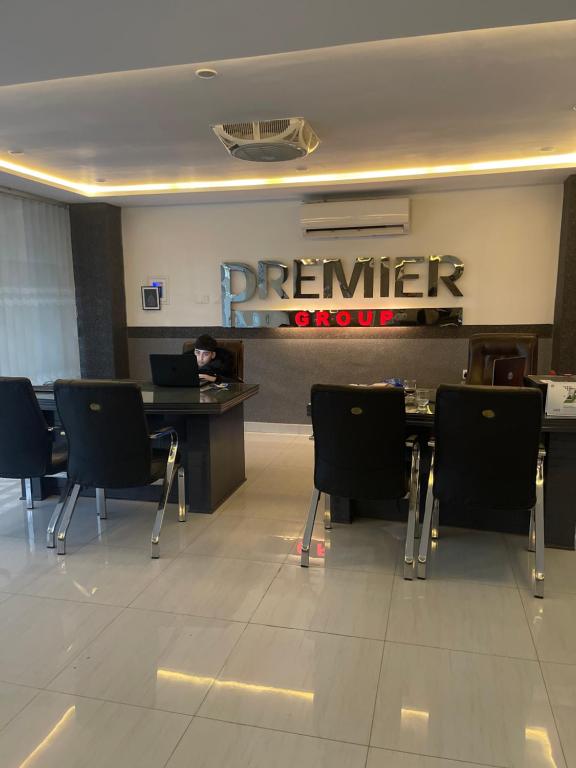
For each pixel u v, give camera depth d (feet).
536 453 8.50
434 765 5.66
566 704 6.50
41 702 6.55
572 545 10.41
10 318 17.48
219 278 20.44
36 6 6.63
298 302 19.95
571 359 17.03
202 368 15.20
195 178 17.44
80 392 9.59
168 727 6.16
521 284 18.07
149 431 10.46
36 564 10.01
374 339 19.31
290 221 19.62
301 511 12.52
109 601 8.75
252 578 9.46
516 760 5.72
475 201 18.08
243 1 6.61
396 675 6.99
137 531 11.44
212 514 12.34
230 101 10.81
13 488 14.39
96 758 5.76
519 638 7.75
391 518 11.95
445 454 8.92
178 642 7.67
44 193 17.90
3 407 10.14
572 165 15.57
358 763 5.69
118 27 7.18
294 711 6.40
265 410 20.58
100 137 13.14
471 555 10.28
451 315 18.53
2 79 8.72
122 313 21.11
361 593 8.95
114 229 20.39
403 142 13.83
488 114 11.79
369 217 18.12
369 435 9.08
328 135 13.17
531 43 8.52
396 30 7.41
